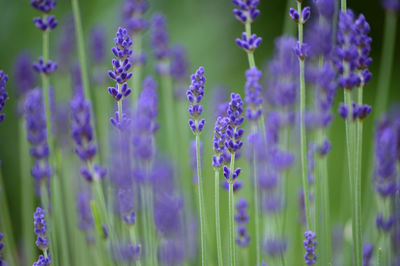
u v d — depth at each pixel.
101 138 1.15
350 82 0.90
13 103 1.66
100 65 1.18
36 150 0.98
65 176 1.12
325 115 0.98
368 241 1.04
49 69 0.94
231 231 0.88
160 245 1.00
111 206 1.01
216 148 0.87
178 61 1.16
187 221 1.08
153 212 1.02
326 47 0.97
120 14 1.19
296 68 1.06
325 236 0.97
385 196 0.95
